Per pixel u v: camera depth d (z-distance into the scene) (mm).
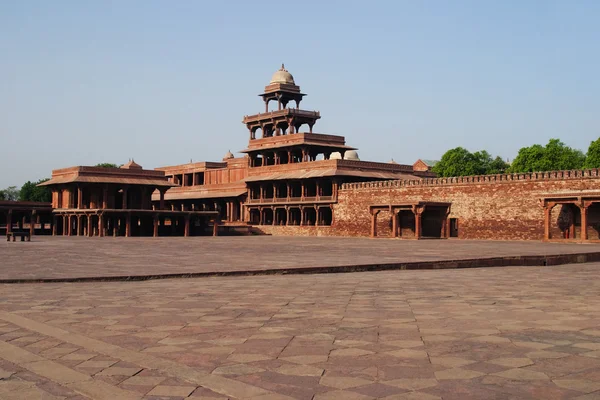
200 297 13852
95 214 71625
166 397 6348
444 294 14344
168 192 103062
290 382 6777
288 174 81000
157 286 16500
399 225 64938
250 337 9141
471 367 7289
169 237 67500
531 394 6246
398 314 11172
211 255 30641
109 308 12141
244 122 94062
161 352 8242
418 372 7098
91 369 7434
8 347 8617
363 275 20328
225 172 97625
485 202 56938
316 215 76312
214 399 6266
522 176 53844
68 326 10164
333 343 8664
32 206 76625
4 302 13109
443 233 60344
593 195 46031
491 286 16266
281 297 13789
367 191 68938
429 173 87938
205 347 8500
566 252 30359
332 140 84812
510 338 8898
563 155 80500
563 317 10766
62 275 18875
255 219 87312
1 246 40688
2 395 6543
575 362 7484
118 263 24594
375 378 6891
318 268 21609
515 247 38219
